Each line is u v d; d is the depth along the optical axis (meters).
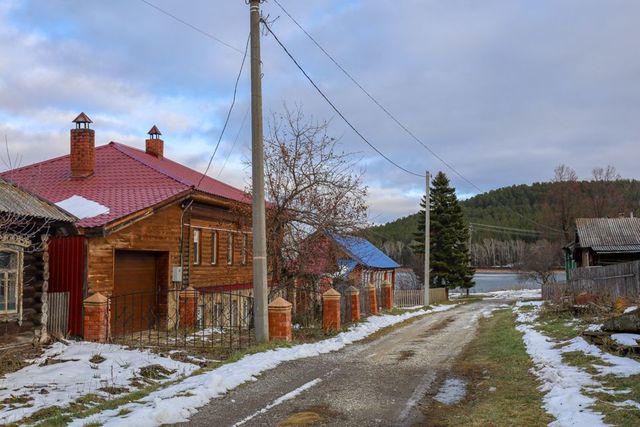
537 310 23.88
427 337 16.80
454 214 51.16
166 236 18.61
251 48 13.72
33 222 13.22
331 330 17.09
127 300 17.17
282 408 7.77
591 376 8.75
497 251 111.56
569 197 65.81
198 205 20.94
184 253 19.73
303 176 18.70
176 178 19.53
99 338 13.99
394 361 11.95
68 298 14.59
